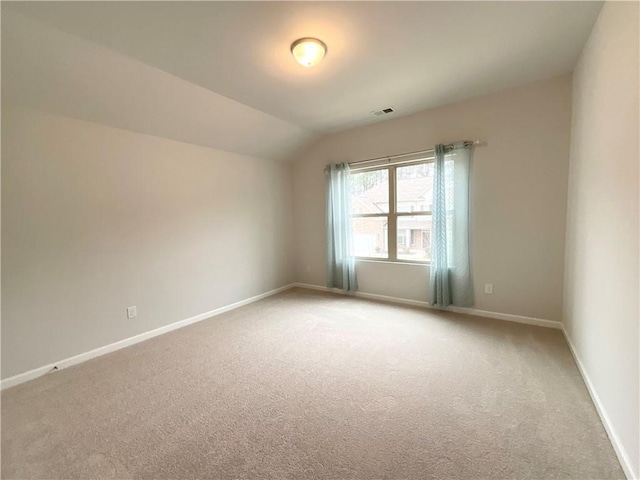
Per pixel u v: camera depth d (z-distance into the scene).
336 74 2.50
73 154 2.46
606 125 1.65
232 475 1.34
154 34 1.90
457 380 2.06
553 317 2.91
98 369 2.36
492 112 3.04
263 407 1.83
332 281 4.47
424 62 2.35
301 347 2.67
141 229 2.95
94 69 2.17
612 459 1.37
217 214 3.73
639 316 1.20
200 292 3.53
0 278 2.11
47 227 2.32
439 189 3.32
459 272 3.33
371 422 1.67
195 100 2.82
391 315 3.43
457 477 1.30
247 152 4.07
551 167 2.79
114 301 2.75
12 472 1.38
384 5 1.68
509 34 2.01
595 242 1.83
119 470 1.39
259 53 2.14
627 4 1.37
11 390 2.08
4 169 2.11
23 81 2.05
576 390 1.91
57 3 1.59
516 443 1.48
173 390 2.04
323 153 4.48
